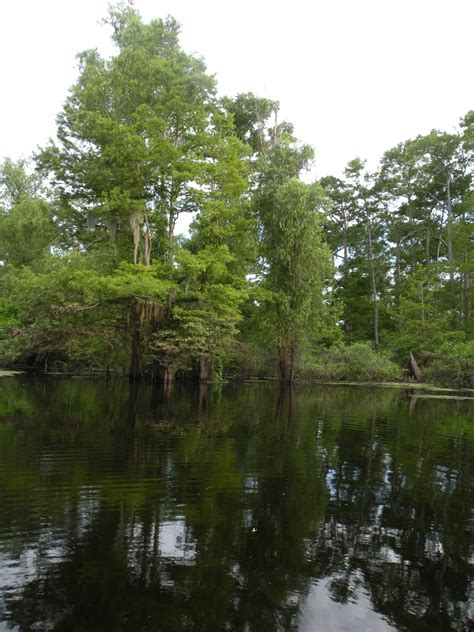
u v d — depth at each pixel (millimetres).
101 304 20703
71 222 23141
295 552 4355
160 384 21484
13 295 22812
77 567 3895
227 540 4539
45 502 5344
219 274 21516
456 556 4422
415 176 43938
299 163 26359
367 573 4035
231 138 22078
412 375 31422
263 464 7422
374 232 47625
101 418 11031
